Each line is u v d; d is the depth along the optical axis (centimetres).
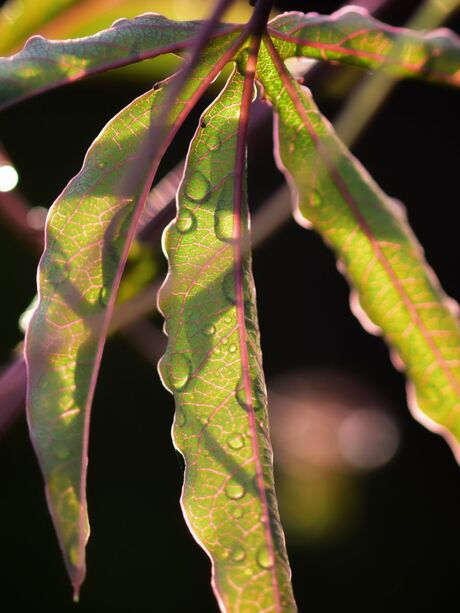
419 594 87
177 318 20
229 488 19
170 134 20
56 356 18
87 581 87
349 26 21
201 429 19
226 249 20
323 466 64
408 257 21
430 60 21
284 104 21
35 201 84
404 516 90
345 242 21
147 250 25
